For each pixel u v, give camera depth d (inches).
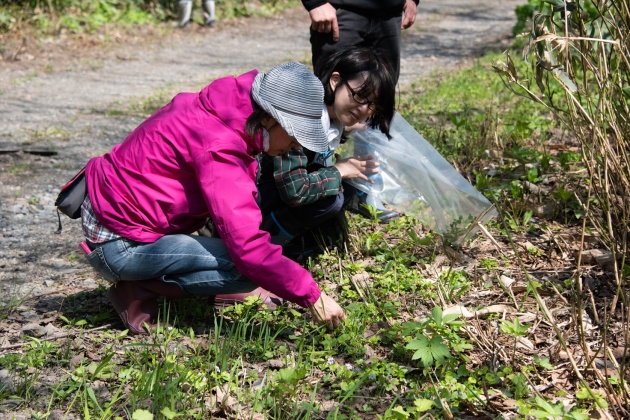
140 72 426.9
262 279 118.2
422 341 110.5
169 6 573.9
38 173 245.1
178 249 124.1
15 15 479.8
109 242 124.9
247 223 115.7
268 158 145.9
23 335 130.5
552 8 125.0
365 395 112.9
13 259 174.2
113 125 312.3
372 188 163.3
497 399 110.7
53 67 424.5
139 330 128.6
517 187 179.2
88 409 108.9
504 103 301.1
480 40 554.3
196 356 119.1
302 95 115.0
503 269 151.7
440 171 163.0
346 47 177.3
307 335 128.5
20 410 109.3
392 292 144.3
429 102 316.8
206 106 119.6
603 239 149.3
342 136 156.3
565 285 144.4
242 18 623.2
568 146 227.3
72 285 157.0
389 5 177.5
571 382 115.3
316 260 158.7
